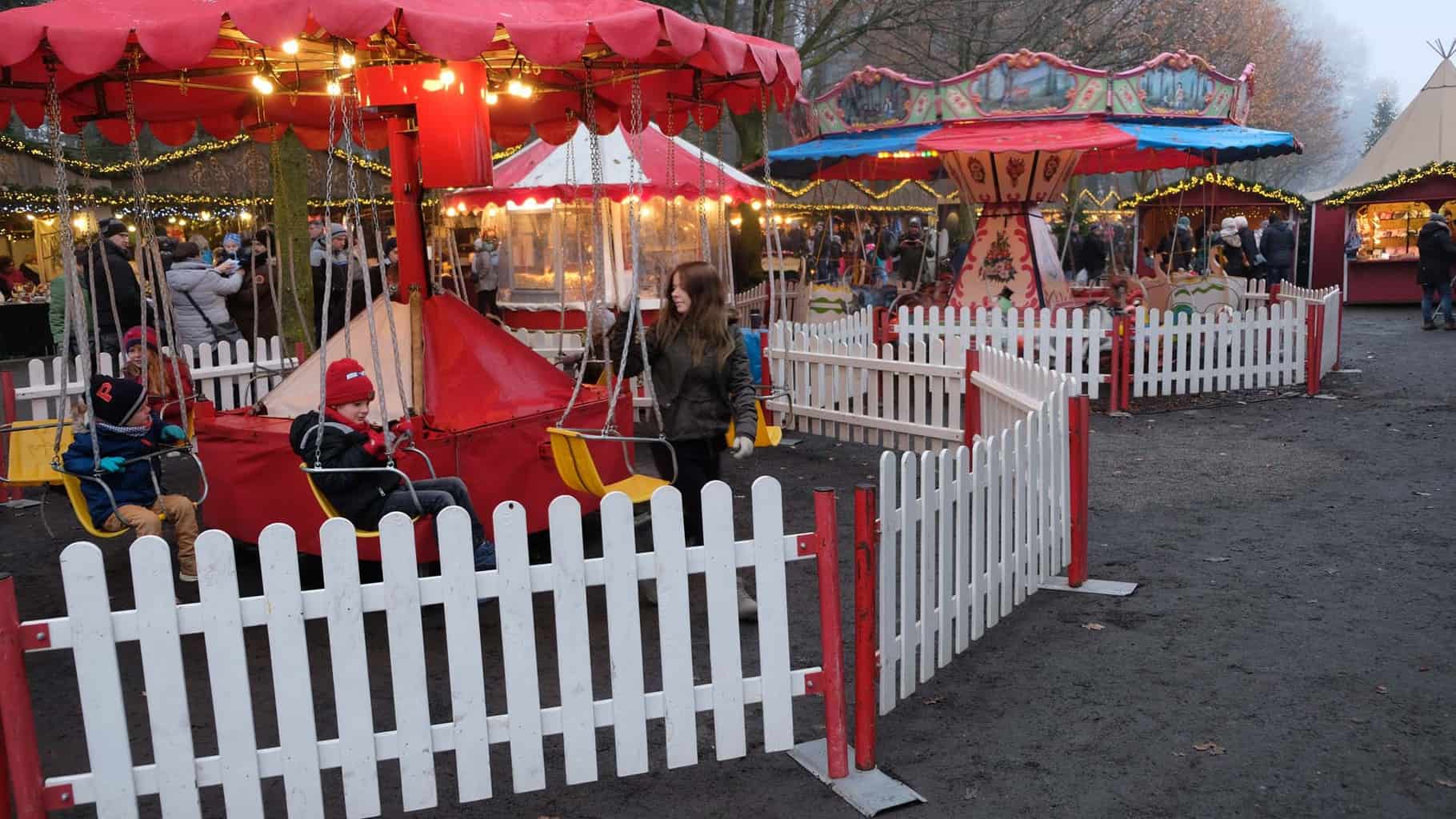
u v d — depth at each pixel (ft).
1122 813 12.03
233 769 11.03
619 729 12.22
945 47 102.89
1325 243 81.10
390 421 19.72
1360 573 20.08
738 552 12.48
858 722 12.89
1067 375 21.20
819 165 56.44
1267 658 16.24
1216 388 40.68
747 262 75.82
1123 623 17.79
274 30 15.37
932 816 12.07
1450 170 75.31
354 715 11.37
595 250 19.81
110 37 15.49
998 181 47.29
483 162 20.40
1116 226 92.22
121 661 17.21
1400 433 32.48
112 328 36.11
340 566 11.16
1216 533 22.97
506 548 11.61
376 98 20.35
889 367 31.55
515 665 11.80
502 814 12.24
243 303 45.68
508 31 16.52
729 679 12.59
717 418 18.49
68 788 10.62
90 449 18.98
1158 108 44.62
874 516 12.69
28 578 21.47
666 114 29.60
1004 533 17.61
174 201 65.41
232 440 20.17
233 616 10.85
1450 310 60.75
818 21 92.02
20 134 81.56
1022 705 14.79
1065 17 94.63
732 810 12.25
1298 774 12.82
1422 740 13.58
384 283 18.88
